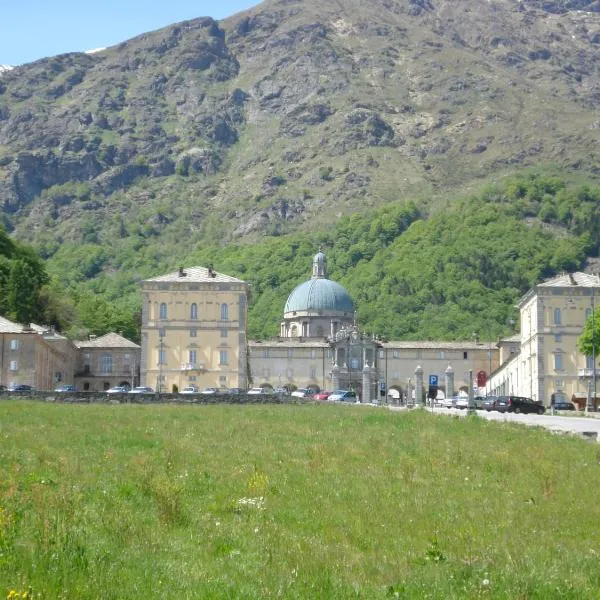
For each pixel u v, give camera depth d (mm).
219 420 90688
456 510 49375
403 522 46625
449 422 90188
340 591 35312
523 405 139250
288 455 66062
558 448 70000
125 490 51188
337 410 110312
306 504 50281
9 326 178500
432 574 37625
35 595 33031
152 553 39375
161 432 78562
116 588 34344
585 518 48312
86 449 66812
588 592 36031
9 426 80250
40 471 56344
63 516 43312
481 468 61500
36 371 178625
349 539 43344
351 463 62750
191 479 55688
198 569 37438
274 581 36188
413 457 65750
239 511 48344
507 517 48062
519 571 38219
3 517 40906
